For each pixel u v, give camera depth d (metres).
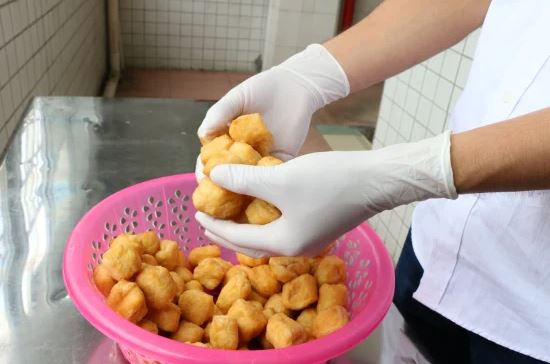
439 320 0.87
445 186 0.54
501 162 0.50
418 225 0.96
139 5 3.68
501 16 0.74
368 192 0.58
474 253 0.79
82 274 0.60
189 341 0.68
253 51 4.00
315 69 0.80
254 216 0.64
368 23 0.82
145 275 0.65
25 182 0.95
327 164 0.59
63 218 0.86
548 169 0.49
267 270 0.77
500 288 0.77
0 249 0.77
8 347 0.60
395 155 0.57
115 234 0.78
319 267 0.74
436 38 0.80
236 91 0.77
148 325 0.64
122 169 1.03
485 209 0.76
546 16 0.69
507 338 0.77
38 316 0.65
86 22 2.79
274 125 0.81
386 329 0.74
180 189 0.88
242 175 0.59
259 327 0.69
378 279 0.66
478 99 0.79
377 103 3.58
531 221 0.71
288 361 0.51
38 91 1.76
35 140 1.10
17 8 1.52
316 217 0.60
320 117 3.27
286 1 3.58
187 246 0.93
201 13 3.78
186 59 3.94
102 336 0.63
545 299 0.73
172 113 1.29
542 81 0.68
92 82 3.01
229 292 0.74
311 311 0.73
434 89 1.61
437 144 0.54
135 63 3.87
